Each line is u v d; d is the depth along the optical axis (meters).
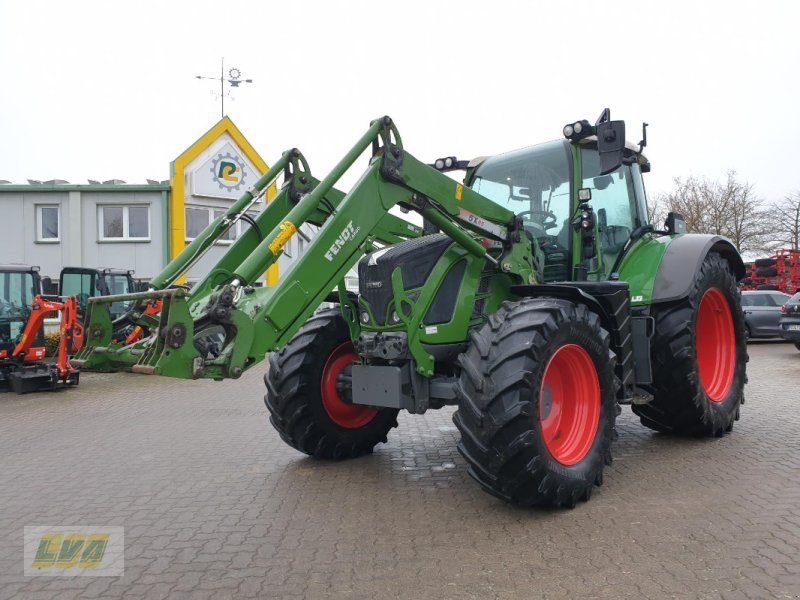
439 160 5.93
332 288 4.01
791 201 31.61
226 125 20.62
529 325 3.78
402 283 4.24
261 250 3.71
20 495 4.64
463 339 4.45
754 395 8.15
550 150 5.28
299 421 5.00
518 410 3.59
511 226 4.76
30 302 11.13
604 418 4.21
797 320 13.04
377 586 2.98
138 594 3.00
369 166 4.13
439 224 4.29
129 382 11.49
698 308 5.42
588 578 2.98
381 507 4.10
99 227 20.12
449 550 3.36
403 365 4.30
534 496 3.72
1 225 20.06
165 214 20.00
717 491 4.21
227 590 3.00
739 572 2.99
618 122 4.17
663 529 3.56
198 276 12.87
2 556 3.51
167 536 3.72
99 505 4.36
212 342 3.71
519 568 3.11
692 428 5.58
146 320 3.99
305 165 4.85
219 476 5.01
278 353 5.09
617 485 4.41
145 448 6.14
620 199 5.68
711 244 5.60
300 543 3.54
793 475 4.53
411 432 6.49
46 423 7.73
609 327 4.63
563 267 5.15
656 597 2.78
